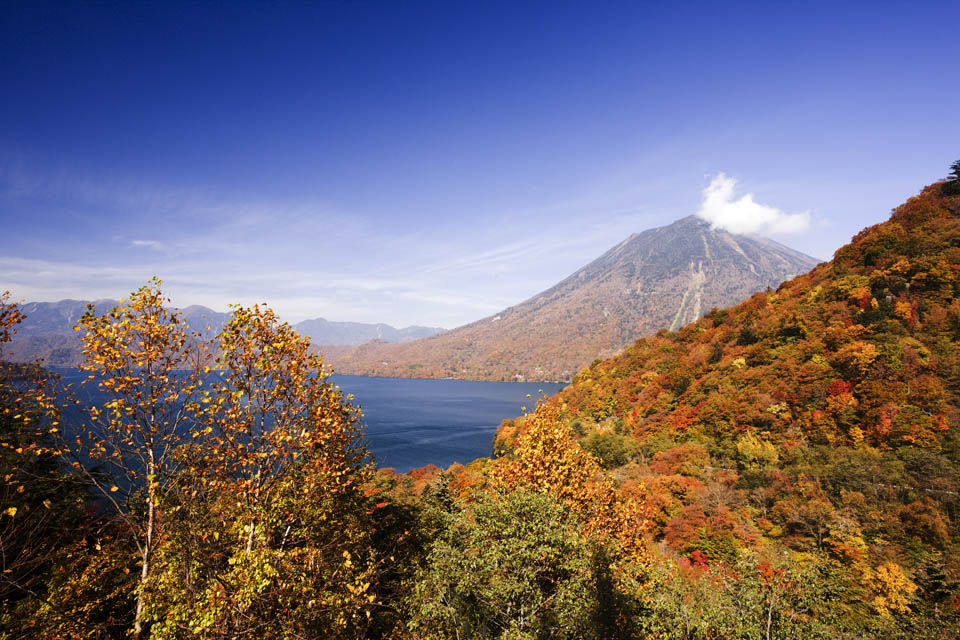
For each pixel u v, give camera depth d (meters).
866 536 36.94
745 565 14.07
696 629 13.00
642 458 65.69
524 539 11.76
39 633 9.78
